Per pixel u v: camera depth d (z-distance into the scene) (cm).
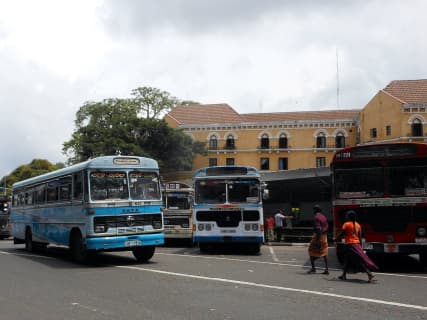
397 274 1377
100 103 6969
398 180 1460
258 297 998
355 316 826
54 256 1953
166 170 6500
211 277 1286
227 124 7125
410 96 6100
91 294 1047
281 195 4106
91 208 1519
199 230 1997
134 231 1568
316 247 1383
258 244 2083
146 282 1203
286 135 7038
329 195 1608
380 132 6209
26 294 1060
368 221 1464
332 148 6881
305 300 966
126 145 5928
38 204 2030
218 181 2016
